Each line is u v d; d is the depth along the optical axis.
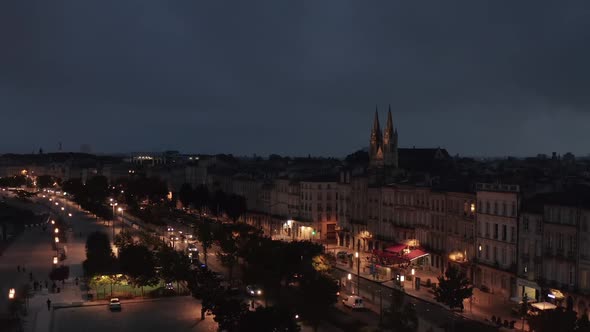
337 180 186.12
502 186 110.75
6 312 100.94
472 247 119.38
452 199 126.62
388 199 152.50
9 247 180.38
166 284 118.62
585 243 91.56
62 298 112.38
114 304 103.69
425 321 89.12
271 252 110.56
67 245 180.50
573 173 164.25
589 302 89.50
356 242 167.00
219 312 79.31
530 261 103.19
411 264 126.81
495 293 111.50
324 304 87.06
